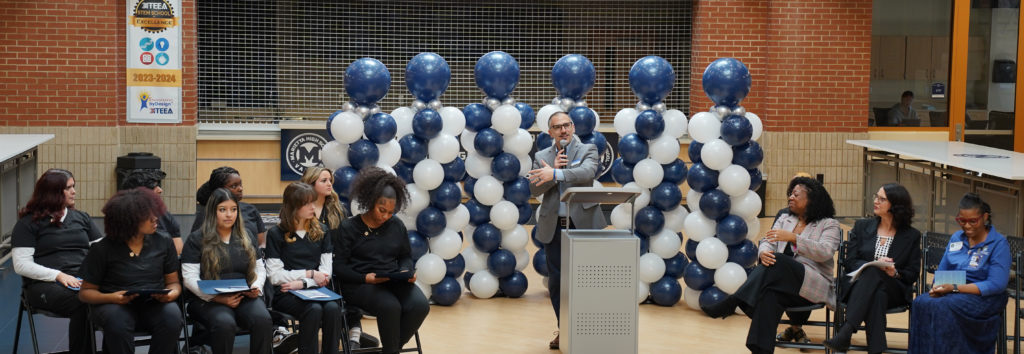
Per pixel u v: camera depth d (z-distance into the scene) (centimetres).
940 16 1284
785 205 1259
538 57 1295
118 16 1169
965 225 600
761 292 616
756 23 1245
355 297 582
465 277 831
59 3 1150
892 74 1288
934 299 587
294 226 578
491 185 766
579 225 644
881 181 1140
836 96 1246
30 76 1155
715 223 763
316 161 1226
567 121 646
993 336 591
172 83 1188
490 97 764
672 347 675
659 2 1282
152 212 530
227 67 1241
